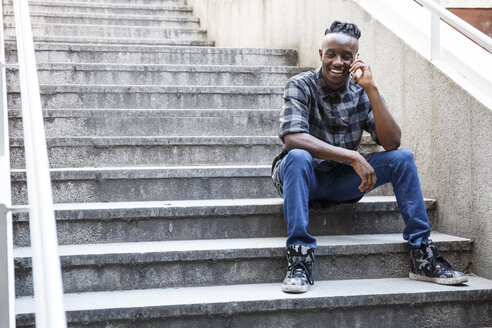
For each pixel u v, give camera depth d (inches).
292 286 88.9
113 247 97.0
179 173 116.0
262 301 84.8
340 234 110.9
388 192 128.7
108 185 113.1
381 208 112.0
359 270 100.3
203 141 129.5
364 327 88.7
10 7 235.6
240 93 154.0
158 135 138.0
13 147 119.9
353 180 103.7
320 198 107.7
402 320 90.1
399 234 111.9
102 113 134.7
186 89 150.3
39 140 56.0
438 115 116.9
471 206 107.1
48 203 48.7
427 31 126.3
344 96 104.4
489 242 102.3
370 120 106.3
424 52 122.9
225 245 98.8
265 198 120.6
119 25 251.1
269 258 96.9
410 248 101.1
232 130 142.4
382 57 137.7
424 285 95.3
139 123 137.0
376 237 108.0
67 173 111.2
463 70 114.1
